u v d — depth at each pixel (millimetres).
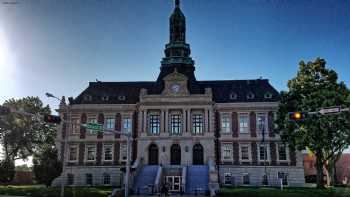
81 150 68562
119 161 67625
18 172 87062
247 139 66812
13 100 81500
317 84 55406
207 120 65312
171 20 75438
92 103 70875
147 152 64438
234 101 69312
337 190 48000
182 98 66250
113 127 69188
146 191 53438
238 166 65938
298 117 28406
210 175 52844
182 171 57594
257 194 45062
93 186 64375
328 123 50344
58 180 67250
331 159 60906
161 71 71812
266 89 71438
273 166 65375
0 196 47188
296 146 54875
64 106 70688
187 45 74000
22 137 80250
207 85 74062
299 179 64438
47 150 58156
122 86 74875
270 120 67312
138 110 68312
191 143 64375
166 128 65250
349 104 49469
